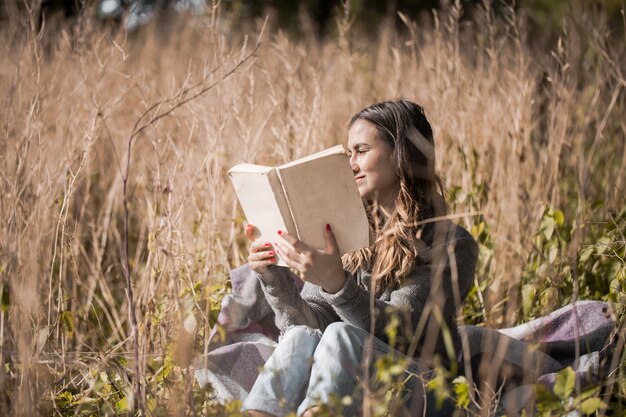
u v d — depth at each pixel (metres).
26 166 2.53
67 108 3.47
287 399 2.00
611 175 3.79
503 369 2.22
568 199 3.72
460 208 3.37
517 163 3.39
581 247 2.83
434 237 2.23
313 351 2.08
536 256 2.98
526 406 2.06
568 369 1.78
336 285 2.05
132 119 3.91
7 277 2.18
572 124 3.96
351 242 2.04
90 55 3.47
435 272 2.16
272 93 3.50
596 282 3.01
